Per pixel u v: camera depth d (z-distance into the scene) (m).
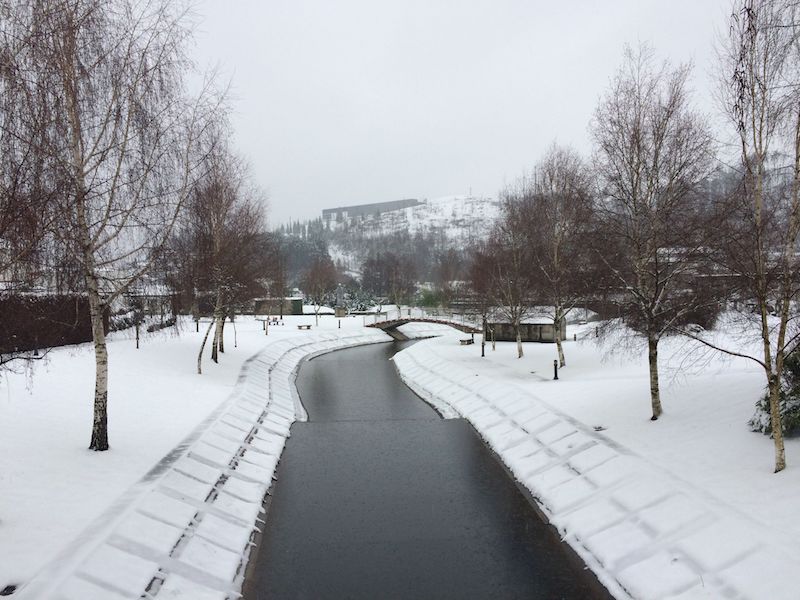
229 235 28.05
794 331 12.96
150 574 8.88
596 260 17.89
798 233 10.08
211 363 28.67
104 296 14.20
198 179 13.82
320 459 17.25
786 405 12.05
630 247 16.23
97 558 8.54
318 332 53.22
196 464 13.63
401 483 15.09
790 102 9.63
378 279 100.00
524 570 10.42
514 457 16.39
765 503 9.56
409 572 10.42
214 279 27.44
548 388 21.73
